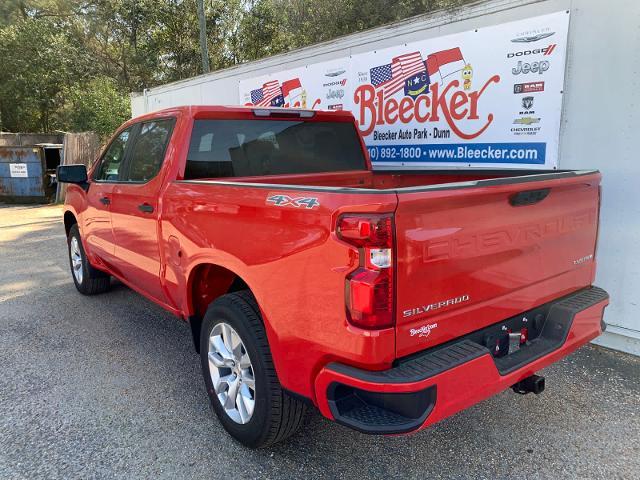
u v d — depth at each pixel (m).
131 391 3.66
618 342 4.23
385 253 2.04
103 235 4.69
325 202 2.18
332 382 2.21
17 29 26.45
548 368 3.93
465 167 5.19
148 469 2.80
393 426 2.12
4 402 3.52
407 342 2.16
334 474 2.74
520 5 4.52
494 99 4.83
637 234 4.02
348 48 6.28
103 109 23.09
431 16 5.28
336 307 2.16
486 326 2.50
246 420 2.86
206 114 3.61
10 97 27.39
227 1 24.17
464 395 2.22
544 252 2.72
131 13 24.30
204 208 2.99
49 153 15.20
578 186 2.86
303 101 7.10
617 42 3.96
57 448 2.99
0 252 8.44
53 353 4.32
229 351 2.96
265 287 2.53
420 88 5.50
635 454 2.86
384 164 6.08
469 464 2.80
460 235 2.26
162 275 3.65
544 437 3.03
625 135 4.01
